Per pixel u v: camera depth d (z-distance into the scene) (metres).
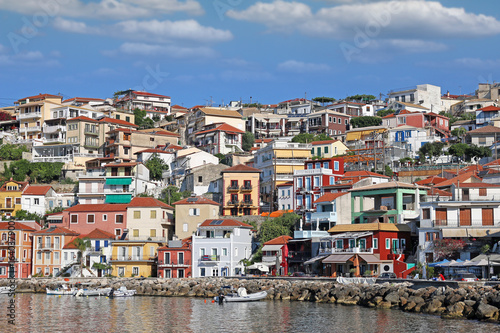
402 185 117.81
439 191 118.75
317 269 120.69
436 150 172.50
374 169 158.50
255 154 177.50
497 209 105.69
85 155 196.38
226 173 153.38
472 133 181.38
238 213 151.62
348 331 74.56
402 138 189.00
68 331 79.94
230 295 106.69
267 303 102.06
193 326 81.75
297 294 104.88
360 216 122.62
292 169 163.25
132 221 144.12
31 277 141.38
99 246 141.50
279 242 126.38
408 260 111.75
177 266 133.12
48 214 160.50
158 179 183.50
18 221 152.50
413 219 116.38
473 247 101.56
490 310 76.75
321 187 139.75
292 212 141.50
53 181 187.62
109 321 86.81
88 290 122.00
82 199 169.00
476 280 87.44
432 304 83.94
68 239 144.00
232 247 130.88
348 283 102.19
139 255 138.75
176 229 144.25
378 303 91.44
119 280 131.12
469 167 143.38
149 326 82.50
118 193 166.00
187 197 157.00
